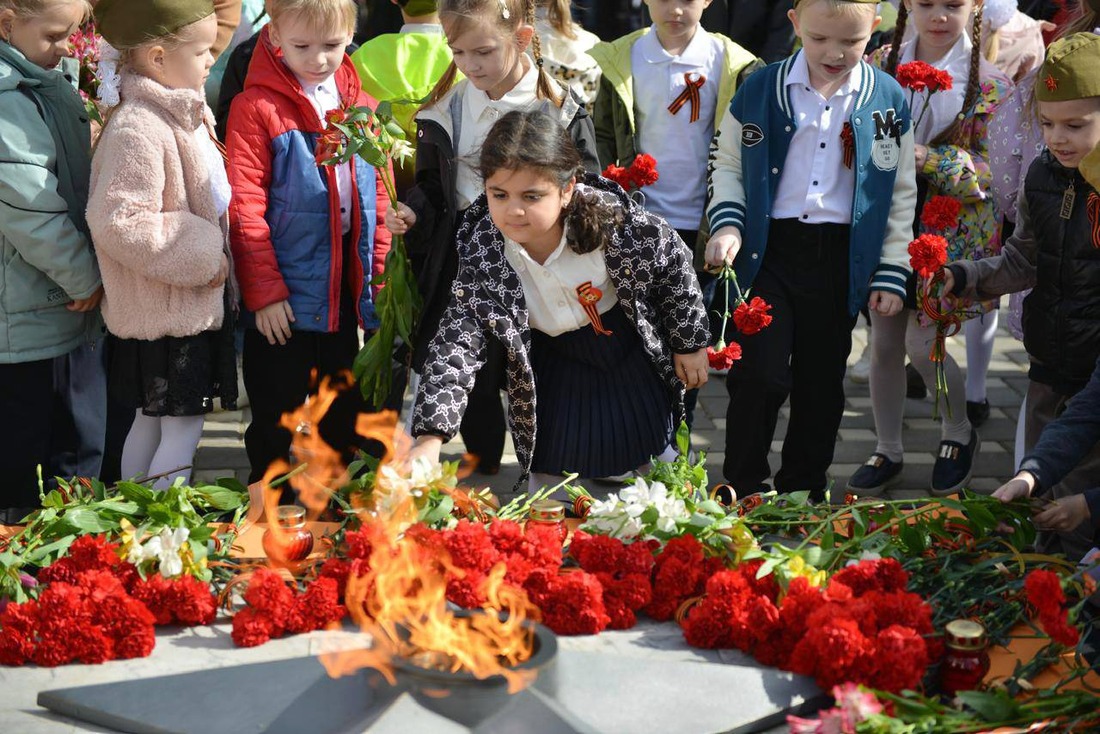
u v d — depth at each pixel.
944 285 3.44
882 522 2.79
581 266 3.03
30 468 3.60
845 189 3.98
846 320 4.08
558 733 1.99
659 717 2.11
